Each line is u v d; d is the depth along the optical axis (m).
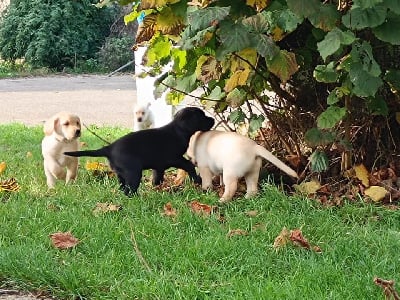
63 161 4.24
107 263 3.02
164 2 3.58
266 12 3.46
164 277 2.89
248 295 2.74
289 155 4.16
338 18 3.38
